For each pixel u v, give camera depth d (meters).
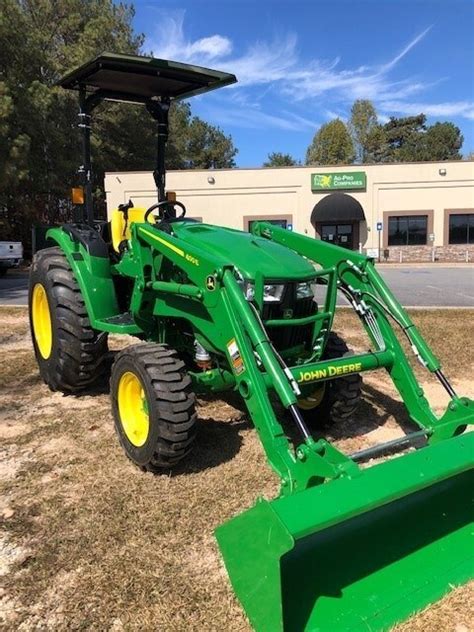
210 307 3.29
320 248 4.24
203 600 2.48
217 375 3.69
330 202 28.17
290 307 3.65
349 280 4.01
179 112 51.78
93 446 4.13
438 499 2.96
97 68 4.29
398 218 29.08
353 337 7.78
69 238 4.89
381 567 2.56
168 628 2.32
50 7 28.17
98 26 27.91
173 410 3.38
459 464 2.54
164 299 3.95
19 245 20.58
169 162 40.03
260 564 2.17
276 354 2.99
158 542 2.92
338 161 57.16
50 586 2.59
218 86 4.80
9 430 4.47
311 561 2.53
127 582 2.60
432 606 2.39
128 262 4.30
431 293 13.18
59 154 25.22
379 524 2.78
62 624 2.36
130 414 3.81
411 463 2.47
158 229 3.97
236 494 3.38
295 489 2.60
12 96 22.17
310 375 3.23
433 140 59.97
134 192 28.17
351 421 4.68
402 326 3.61
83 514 3.19
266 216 29.20
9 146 21.11
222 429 4.40
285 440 2.81
